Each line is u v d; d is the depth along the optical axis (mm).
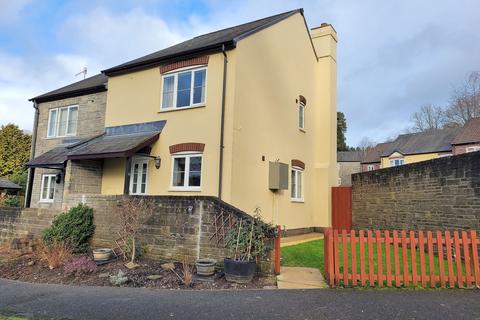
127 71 15297
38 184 18047
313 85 18281
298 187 16328
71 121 17734
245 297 6531
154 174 13672
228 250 8406
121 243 9922
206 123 12672
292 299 6367
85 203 11312
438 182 10453
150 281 7719
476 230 8852
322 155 17875
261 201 13375
